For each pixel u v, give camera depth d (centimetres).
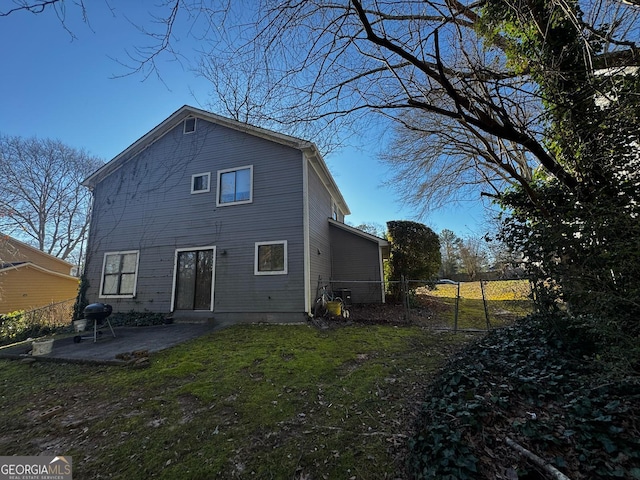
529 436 218
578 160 379
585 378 273
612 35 342
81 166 2342
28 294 1577
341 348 565
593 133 364
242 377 428
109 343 668
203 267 935
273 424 299
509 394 280
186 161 1020
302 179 891
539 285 384
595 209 307
